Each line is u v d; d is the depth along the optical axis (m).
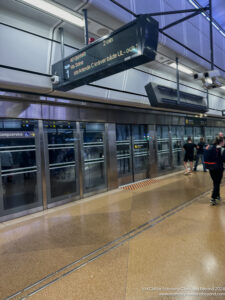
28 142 5.10
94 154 6.67
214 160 4.93
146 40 2.70
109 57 3.14
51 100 5.30
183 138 11.18
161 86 6.59
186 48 6.37
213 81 6.19
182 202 5.41
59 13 3.80
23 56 4.18
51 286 2.46
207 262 2.79
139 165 8.55
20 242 3.58
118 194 6.54
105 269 2.74
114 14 4.03
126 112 7.73
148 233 3.73
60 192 5.73
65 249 3.29
